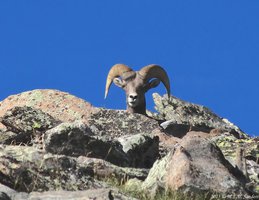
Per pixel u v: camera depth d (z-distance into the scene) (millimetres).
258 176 44000
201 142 39594
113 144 44938
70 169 36031
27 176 34312
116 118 62125
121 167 41812
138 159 46750
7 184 33750
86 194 32188
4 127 56375
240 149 43594
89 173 40125
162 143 56688
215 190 37531
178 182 37531
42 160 35500
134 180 39812
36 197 32250
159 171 39219
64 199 32000
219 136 57219
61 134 44312
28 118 52719
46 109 70750
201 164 38531
